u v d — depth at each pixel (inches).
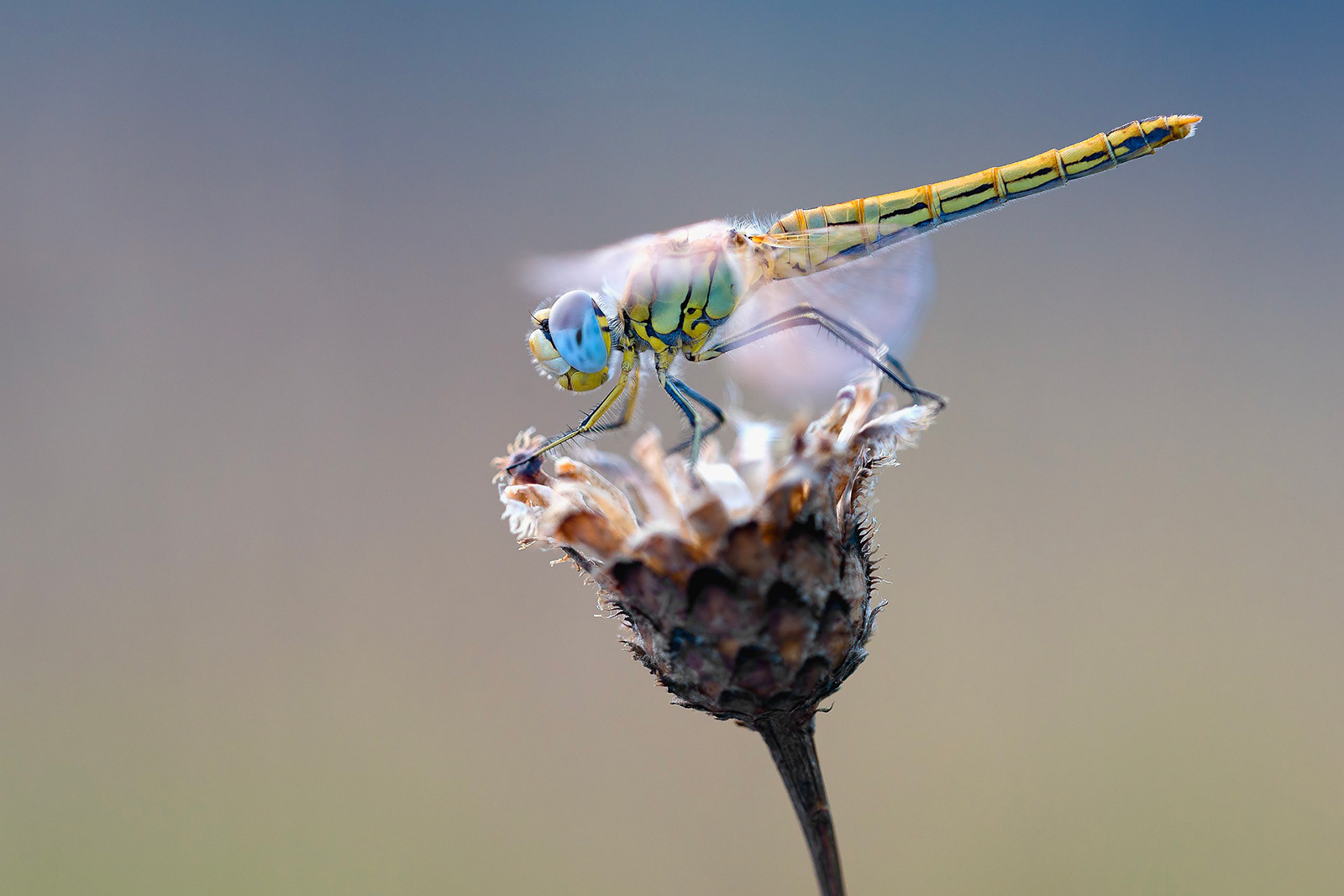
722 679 11.1
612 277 12.0
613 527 11.2
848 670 11.2
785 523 11.1
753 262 12.0
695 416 11.9
